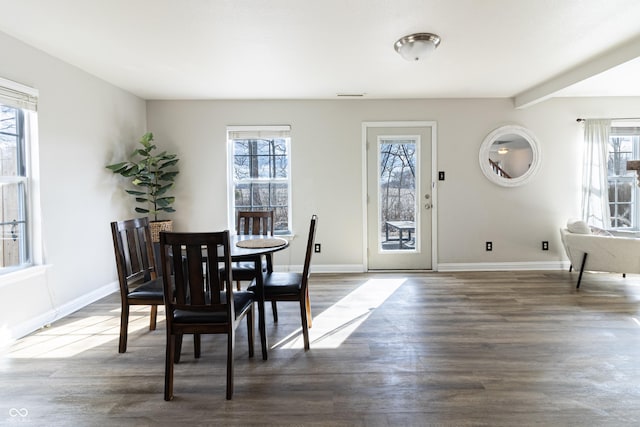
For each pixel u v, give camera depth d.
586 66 3.41
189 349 2.49
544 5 2.30
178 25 2.54
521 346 2.47
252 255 2.35
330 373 2.13
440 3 2.26
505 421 1.68
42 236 2.95
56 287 3.10
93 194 3.62
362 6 2.29
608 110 4.64
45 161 2.99
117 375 2.13
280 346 2.51
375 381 2.04
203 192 4.66
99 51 3.00
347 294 3.71
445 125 4.67
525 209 4.73
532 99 4.23
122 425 1.67
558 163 4.69
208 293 2.27
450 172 4.70
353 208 4.71
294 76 3.69
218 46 2.91
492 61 3.30
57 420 1.71
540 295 3.62
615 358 2.28
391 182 4.74
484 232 4.75
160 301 2.42
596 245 3.71
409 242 4.78
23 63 2.79
